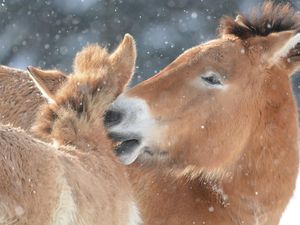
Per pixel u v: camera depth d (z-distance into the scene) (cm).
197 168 1380
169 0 4819
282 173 1400
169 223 1381
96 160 1083
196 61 1355
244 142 1388
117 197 1066
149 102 1292
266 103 1394
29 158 870
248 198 1392
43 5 4972
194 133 1346
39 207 855
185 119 1327
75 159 999
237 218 1393
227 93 1355
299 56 1415
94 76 1197
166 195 1395
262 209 1399
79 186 933
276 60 1398
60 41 4856
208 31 4684
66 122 1133
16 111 1519
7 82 1573
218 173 1388
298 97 3275
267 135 1395
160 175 1400
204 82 1345
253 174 1391
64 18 4906
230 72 1360
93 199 961
